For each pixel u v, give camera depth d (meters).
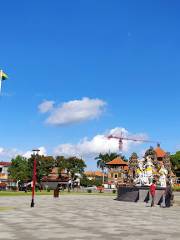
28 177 125.31
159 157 105.69
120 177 156.75
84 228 21.34
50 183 141.12
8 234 18.12
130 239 17.34
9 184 143.88
